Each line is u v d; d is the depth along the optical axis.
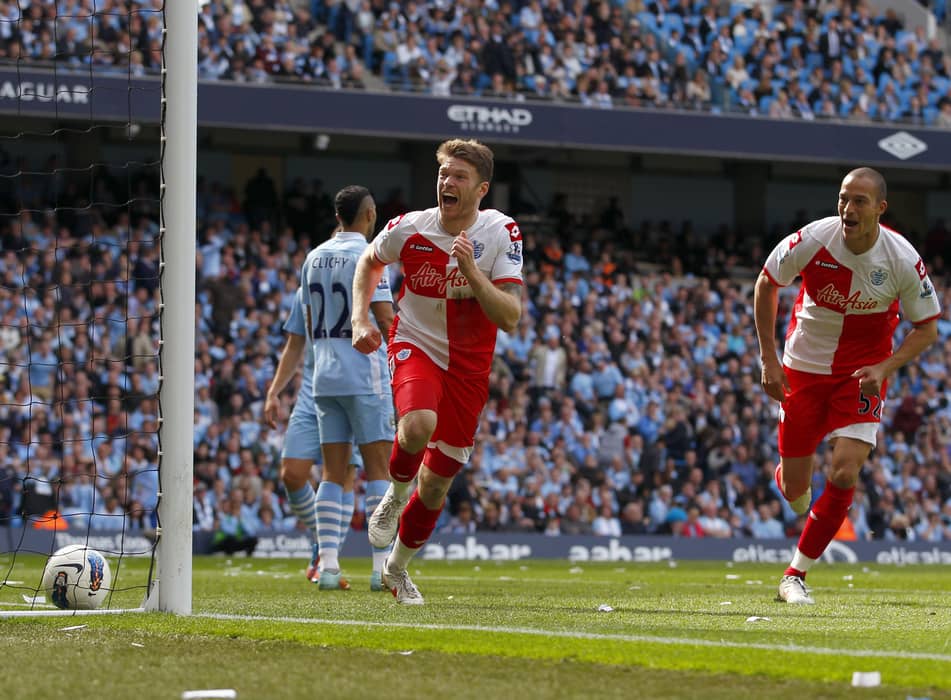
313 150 22.70
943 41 24.92
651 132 20.28
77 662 3.71
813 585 9.60
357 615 5.23
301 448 8.03
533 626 4.74
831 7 22.64
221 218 20.66
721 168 24.36
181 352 5.31
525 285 20.42
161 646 4.09
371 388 7.29
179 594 5.33
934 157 21.22
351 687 3.23
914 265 6.30
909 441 20.42
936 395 20.91
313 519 8.26
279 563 14.56
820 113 21.70
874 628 4.84
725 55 21.66
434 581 10.00
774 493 19.17
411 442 5.29
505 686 3.25
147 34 18.59
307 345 7.96
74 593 5.50
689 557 17.88
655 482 18.61
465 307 5.45
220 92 18.62
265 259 19.50
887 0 24.97
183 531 5.34
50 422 17.05
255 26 19.52
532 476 17.97
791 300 22.03
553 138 19.86
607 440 18.95
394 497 5.67
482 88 20.48
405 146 22.97
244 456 16.70
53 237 19.45
